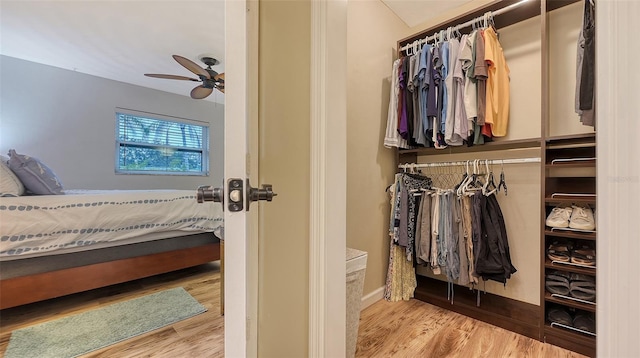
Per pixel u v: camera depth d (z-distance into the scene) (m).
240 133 0.68
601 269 0.42
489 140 1.97
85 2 2.41
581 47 1.54
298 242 1.12
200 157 5.17
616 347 0.40
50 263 1.95
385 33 2.30
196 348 1.57
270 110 1.03
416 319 1.89
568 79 1.88
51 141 3.68
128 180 4.32
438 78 2.01
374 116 2.20
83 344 1.60
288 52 1.10
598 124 0.43
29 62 3.53
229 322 0.68
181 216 2.57
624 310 0.39
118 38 3.01
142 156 4.52
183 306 2.08
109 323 1.83
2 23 2.70
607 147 0.41
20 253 1.79
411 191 2.12
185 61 2.77
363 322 1.85
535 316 1.78
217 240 2.87
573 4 1.85
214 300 2.19
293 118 1.12
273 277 1.04
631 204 0.39
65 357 1.49
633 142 0.39
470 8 2.26
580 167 1.73
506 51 2.13
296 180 1.12
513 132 2.09
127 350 1.55
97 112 4.04
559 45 1.92
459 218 1.95
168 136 4.79
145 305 2.09
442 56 1.99
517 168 2.07
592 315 1.61
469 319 1.90
